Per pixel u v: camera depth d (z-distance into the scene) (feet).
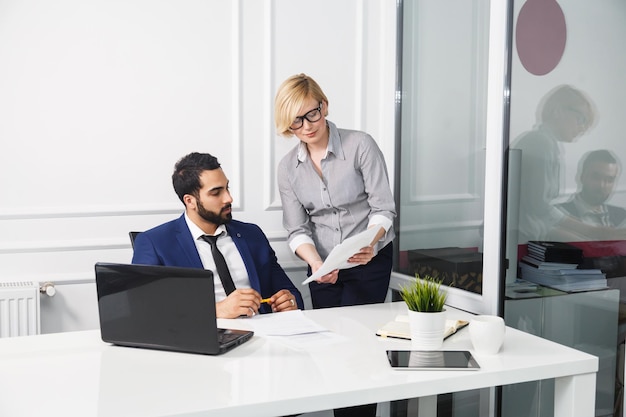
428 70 10.39
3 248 9.24
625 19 7.32
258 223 10.66
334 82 10.97
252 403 4.60
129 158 9.86
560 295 8.16
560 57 8.04
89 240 9.70
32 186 9.41
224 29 10.22
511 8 8.63
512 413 8.74
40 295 9.48
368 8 11.05
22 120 9.30
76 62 9.50
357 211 9.41
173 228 8.20
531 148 8.45
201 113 10.19
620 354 7.53
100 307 6.00
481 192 9.26
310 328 6.66
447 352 5.87
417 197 10.76
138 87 9.83
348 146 9.16
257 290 8.35
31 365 5.45
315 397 4.79
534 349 6.07
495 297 8.93
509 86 8.70
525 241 8.59
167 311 5.78
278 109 8.79
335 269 8.07
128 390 4.85
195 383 5.00
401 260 11.25
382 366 5.47
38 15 9.28
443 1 9.98
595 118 7.66
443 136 10.06
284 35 10.58
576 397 5.80
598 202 7.68
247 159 10.53
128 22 9.71
